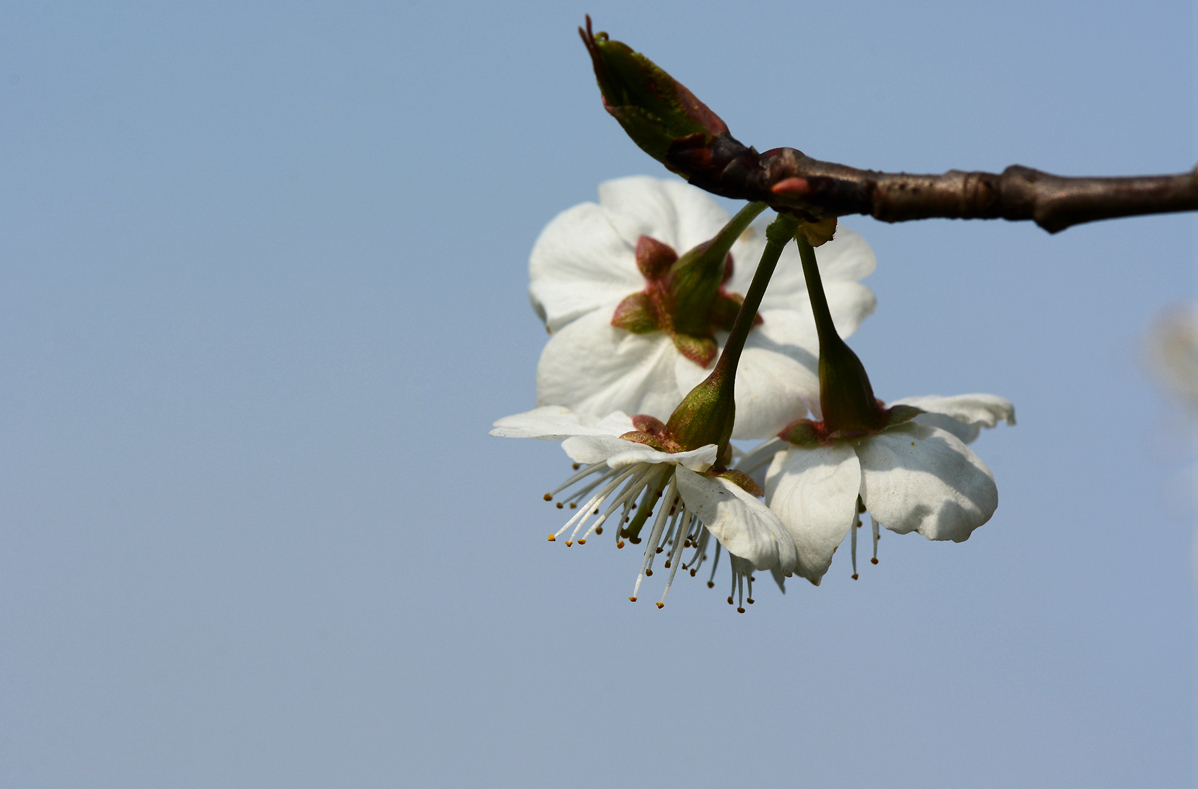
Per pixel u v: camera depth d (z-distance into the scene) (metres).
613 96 0.35
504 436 0.37
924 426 0.37
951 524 0.37
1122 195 0.34
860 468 0.37
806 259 0.37
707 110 0.35
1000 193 0.34
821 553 0.37
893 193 0.35
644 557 0.37
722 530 0.36
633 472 0.37
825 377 0.37
